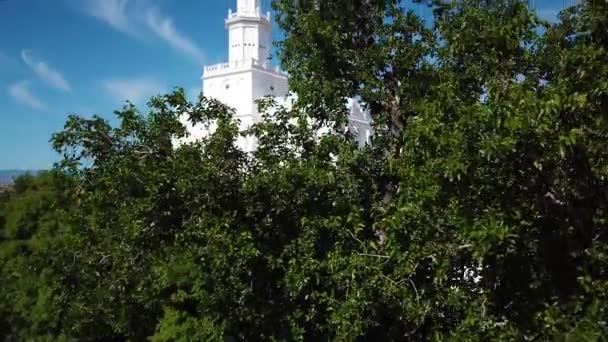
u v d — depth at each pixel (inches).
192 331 704.4
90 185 492.7
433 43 486.0
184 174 442.0
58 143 476.7
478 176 321.7
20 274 1047.6
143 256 501.0
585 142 320.8
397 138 477.4
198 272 479.5
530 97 300.7
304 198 442.0
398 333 459.2
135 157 473.4
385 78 494.3
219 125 465.7
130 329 700.0
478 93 414.6
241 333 484.4
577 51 339.9
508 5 420.2
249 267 435.8
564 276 366.3
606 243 346.0
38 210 1128.2
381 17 493.4
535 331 360.8
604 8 334.3
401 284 410.6
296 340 450.0
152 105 484.7
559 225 361.4
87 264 582.6
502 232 310.0
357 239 434.0
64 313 721.0
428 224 380.2
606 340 310.3
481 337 370.6
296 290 428.1
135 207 465.7
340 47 485.1
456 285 402.9
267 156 474.6
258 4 2694.4
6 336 1178.6
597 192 346.6
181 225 466.9
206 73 2498.8
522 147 299.6
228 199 452.8
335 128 490.6
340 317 408.8
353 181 451.2
